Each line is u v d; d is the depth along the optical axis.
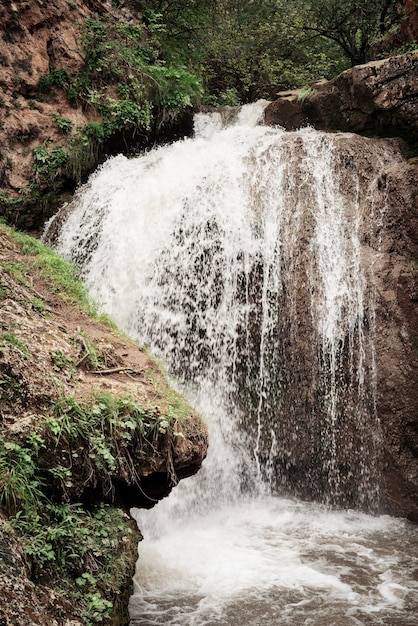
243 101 18.89
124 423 4.64
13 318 5.16
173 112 12.81
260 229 8.58
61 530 3.96
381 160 8.95
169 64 14.21
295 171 8.75
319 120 11.20
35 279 6.65
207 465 7.93
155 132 12.88
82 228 10.12
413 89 9.44
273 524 7.18
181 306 8.79
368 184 8.64
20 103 11.36
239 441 8.27
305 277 8.15
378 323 7.75
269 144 9.34
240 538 6.71
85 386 4.88
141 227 9.41
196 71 16.11
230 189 9.04
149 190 9.66
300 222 8.40
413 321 7.57
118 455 4.55
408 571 5.96
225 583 5.60
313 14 16.70
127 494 4.95
